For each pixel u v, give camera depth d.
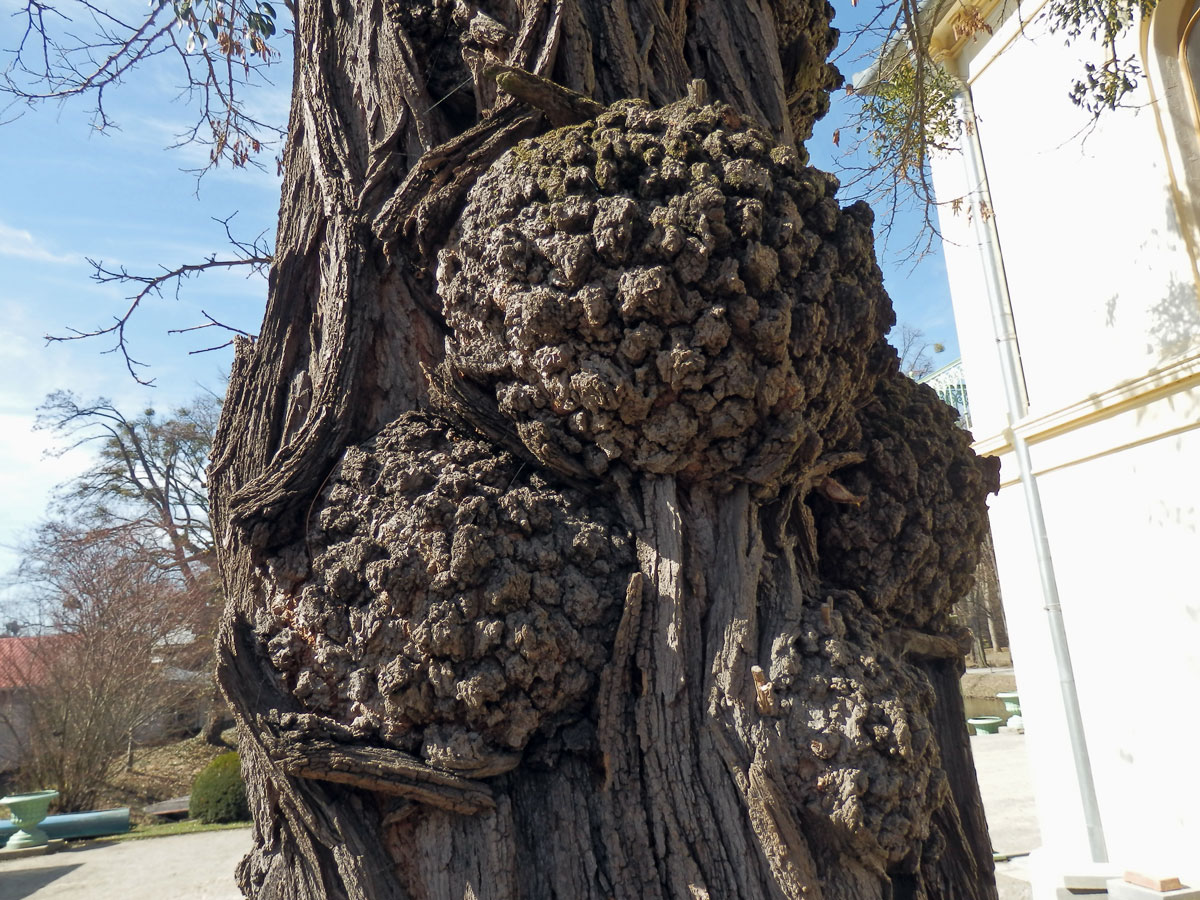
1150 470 5.57
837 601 2.04
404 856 1.78
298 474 1.96
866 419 2.38
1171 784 5.42
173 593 17.80
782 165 1.94
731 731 1.73
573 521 1.90
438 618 1.72
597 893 1.69
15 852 10.92
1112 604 5.87
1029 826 8.22
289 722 1.79
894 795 1.66
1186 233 5.30
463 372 2.01
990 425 7.11
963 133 7.18
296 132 2.52
